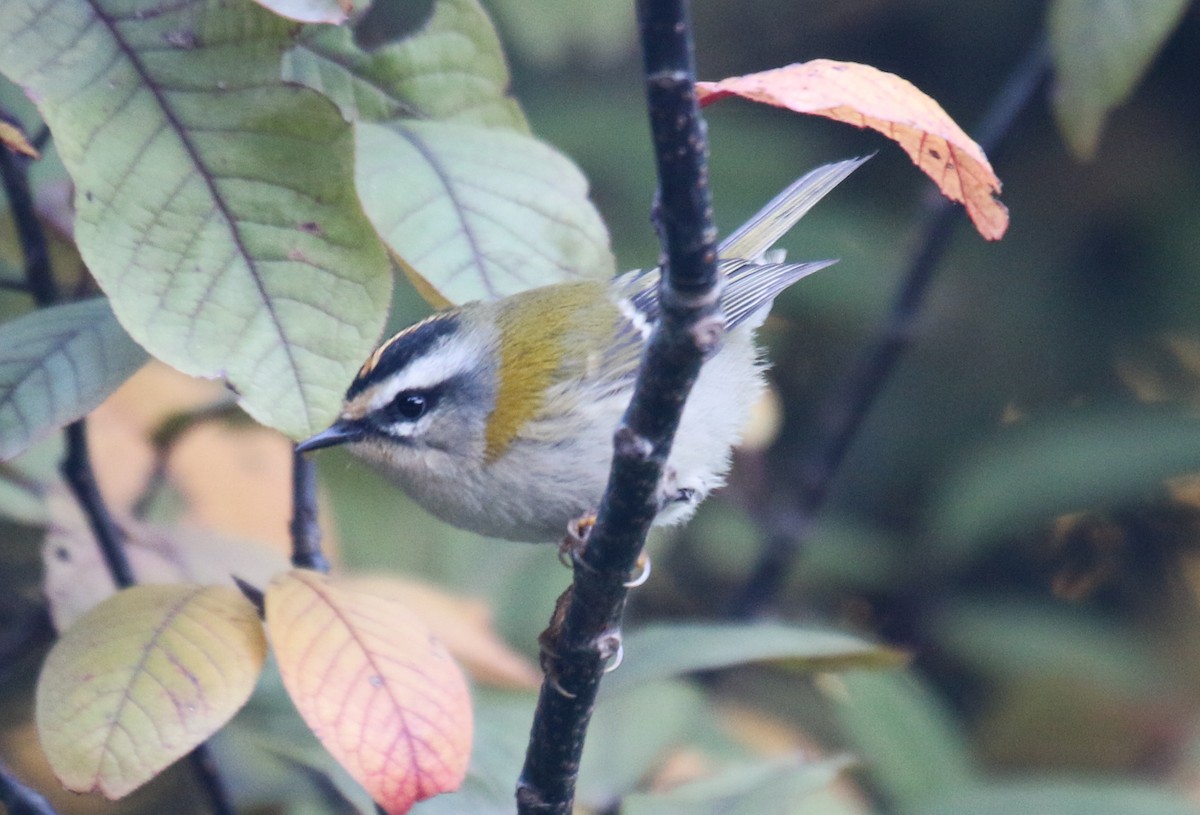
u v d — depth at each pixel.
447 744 4.28
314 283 4.21
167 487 7.66
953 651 10.81
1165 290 10.55
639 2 3.21
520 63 10.91
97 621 4.44
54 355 4.62
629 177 10.42
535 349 6.57
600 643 4.45
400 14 9.87
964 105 11.25
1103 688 10.29
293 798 7.03
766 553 9.55
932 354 10.85
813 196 7.83
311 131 4.24
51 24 4.20
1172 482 11.08
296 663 4.32
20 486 6.51
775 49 11.36
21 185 5.16
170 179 4.18
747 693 10.45
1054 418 10.45
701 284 3.63
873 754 8.55
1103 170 10.63
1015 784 7.99
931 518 10.75
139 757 4.16
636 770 7.23
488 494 6.67
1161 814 7.54
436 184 5.14
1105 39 6.45
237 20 4.23
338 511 9.15
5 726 8.54
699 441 6.51
